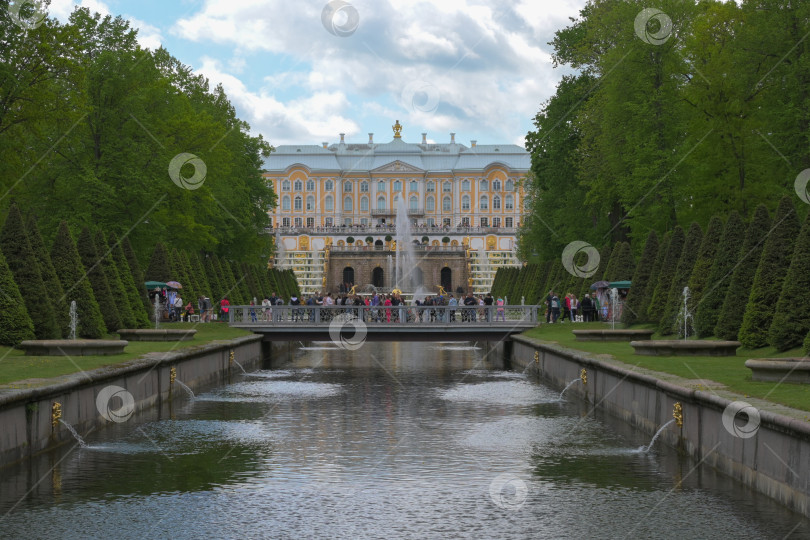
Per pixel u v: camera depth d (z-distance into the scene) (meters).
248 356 44.91
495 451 21.14
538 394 32.91
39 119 40.56
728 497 16.20
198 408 28.67
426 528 14.79
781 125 43.84
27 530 14.57
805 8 43.59
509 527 14.82
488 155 187.38
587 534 14.43
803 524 13.70
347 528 14.77
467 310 50.38
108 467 19.17
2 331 29.17
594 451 20.98
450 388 35.19
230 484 17.73
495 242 161.12
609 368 25.92
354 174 184.25
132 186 51.34
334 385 36.41
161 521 15.12
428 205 184.88
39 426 19.30
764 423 15.23
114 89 52.12
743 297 32.44
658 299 43.34
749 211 45.62
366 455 20.72
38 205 50.59
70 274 37.16
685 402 19.44
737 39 46.03
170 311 54.78
